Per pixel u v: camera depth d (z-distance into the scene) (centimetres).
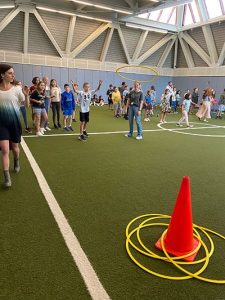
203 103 1301
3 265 210
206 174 464
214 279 207
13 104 346
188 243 236
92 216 296
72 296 183
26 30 1764
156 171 468
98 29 1964
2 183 379
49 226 271
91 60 2136
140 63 2325
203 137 838
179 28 2188
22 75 1923
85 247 239
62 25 1861
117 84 2289
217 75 2034
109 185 392
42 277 199
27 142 655
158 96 2483
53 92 852
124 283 198
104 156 555
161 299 186
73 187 378
